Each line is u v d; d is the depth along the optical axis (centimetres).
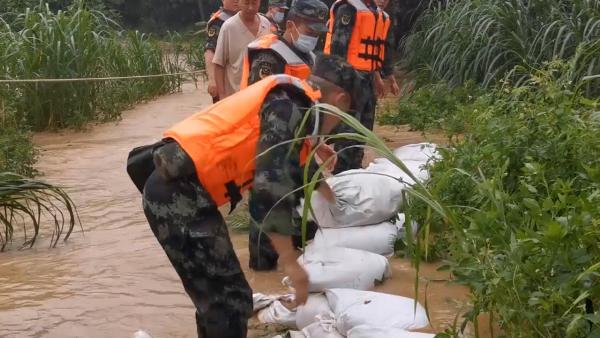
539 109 518
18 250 580
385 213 539
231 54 681
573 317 311
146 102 1390
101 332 439
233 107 339
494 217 362
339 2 711
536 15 1065
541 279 333
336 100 345
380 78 750
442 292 471
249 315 355
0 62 1062
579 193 436
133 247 583
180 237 341
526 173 438
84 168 852
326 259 469
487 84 1027
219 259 344
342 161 653
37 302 480
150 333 436
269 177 321
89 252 573
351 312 404
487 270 348
